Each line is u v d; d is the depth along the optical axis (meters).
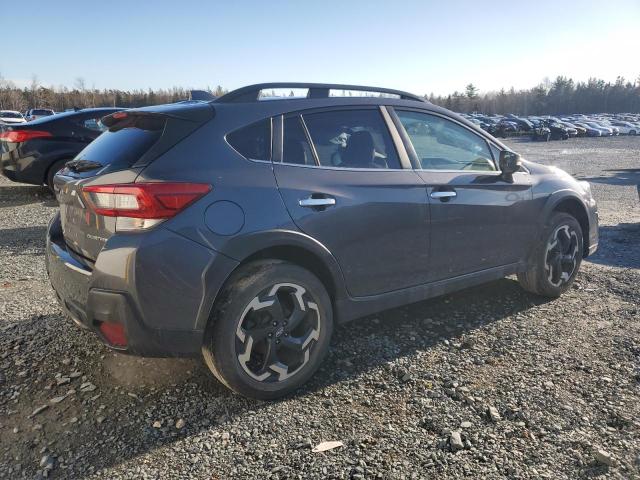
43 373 3.15
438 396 2.90
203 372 3.19
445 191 3.59
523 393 2.91
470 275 3.82
